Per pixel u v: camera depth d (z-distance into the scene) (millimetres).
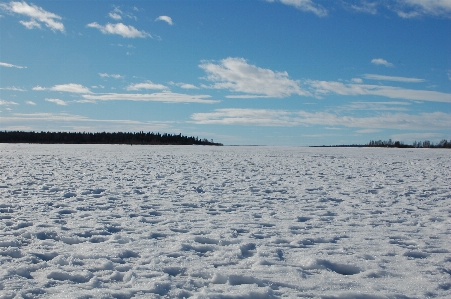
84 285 4449
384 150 45500
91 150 38656
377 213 9023
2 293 4148
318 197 11227
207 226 7469
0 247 5820
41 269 4969
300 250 5949
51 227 7082
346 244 6285
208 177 16016
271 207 9672
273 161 25531
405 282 4676
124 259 5406
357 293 4246
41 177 14969
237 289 4352
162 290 4297
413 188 13148
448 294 4316
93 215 8336
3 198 10219
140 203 9883
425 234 6992
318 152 39031
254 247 6094
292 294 4258
